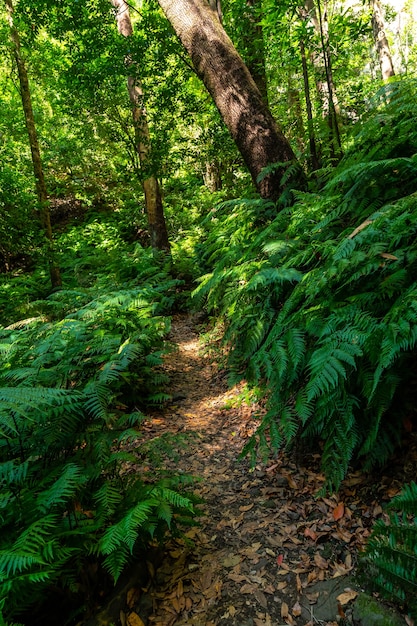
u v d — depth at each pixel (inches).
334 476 92.4
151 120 345.1
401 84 135.3
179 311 341.7
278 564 86.6
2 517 71.6
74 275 423.2
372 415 94.9
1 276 413.1
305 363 107.3
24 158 487.8
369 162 115.6
